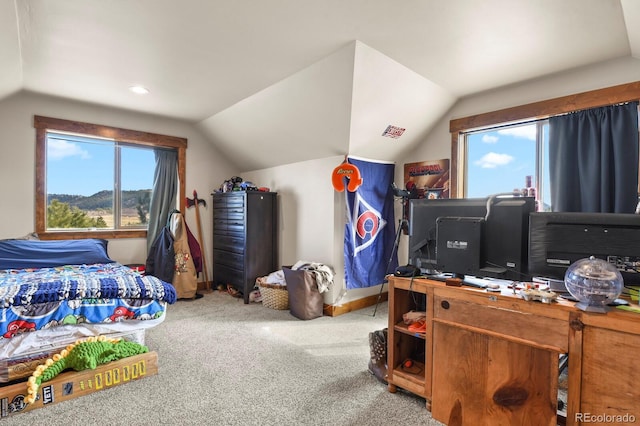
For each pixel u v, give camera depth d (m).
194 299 4.32
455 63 2.79
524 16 2.09
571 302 1.51
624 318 1.32
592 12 2.04
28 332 2.02
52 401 1.95
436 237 2.04
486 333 1.68
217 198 4.73
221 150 4.97
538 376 1.54
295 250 4.26
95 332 2.25
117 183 4.24
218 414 1.88
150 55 2.64
